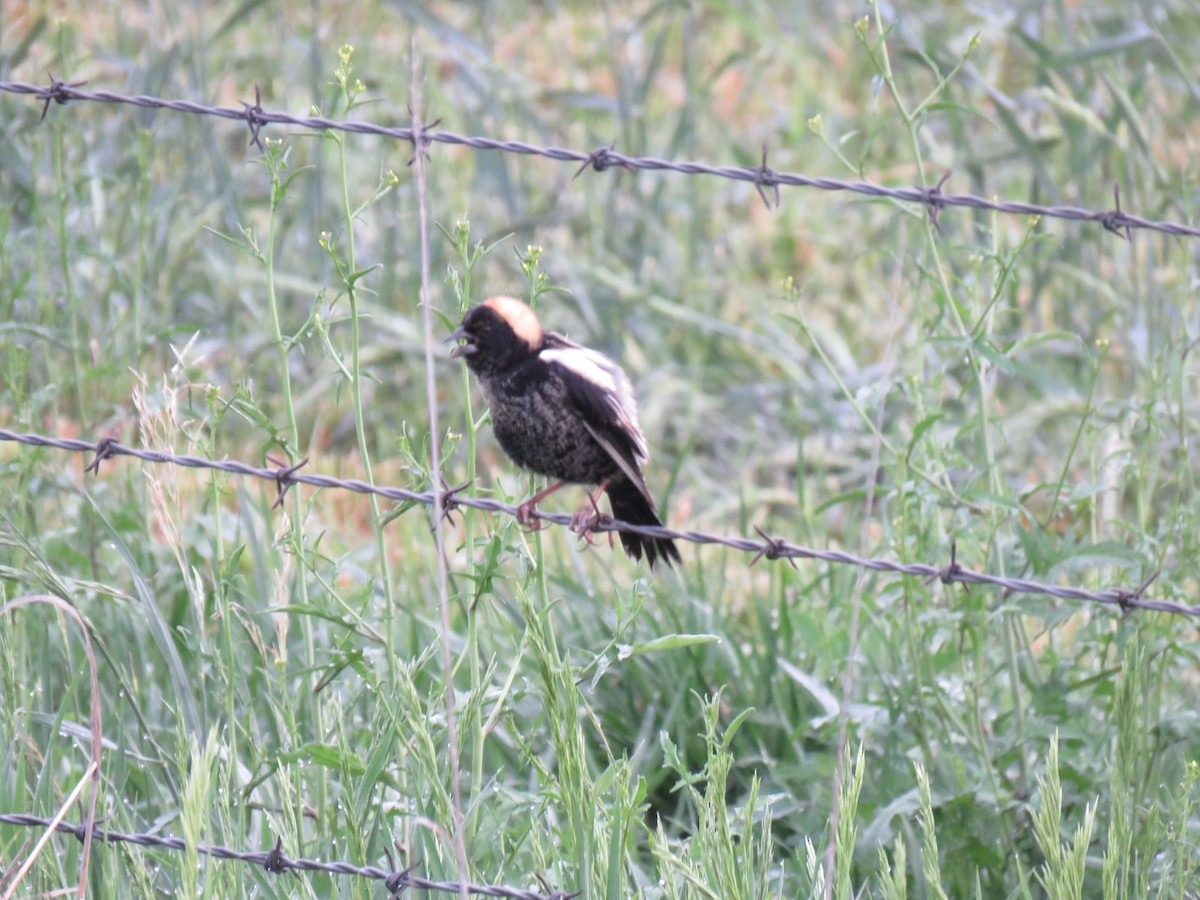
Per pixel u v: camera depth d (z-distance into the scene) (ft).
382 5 80.64
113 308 47.78
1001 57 67.15
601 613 39.88
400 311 62.80
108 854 25.46
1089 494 30.81
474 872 25.68
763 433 62.39
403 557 47.67
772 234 74.95
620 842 24.26
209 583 38.93
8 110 50.88
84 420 39.40
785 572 40.24
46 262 45.83
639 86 63.41
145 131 44.78
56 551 36.14
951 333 35.99
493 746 34.81
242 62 72.64
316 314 27.84
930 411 34.35
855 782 22.88
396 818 30.12
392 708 26.08
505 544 27.09
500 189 59.82
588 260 66.03
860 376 59.21
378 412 60.70
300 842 25.41
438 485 23.16
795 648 38.65
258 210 67.00
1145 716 29.78
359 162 67.41
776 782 34.04
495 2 89.76
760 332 67.87
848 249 73.31
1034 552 30.96
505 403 30.55
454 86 76.64
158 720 34.14
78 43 70.54
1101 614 32.48
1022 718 32.58
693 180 66.33
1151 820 26.17
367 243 64.54
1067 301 55.01
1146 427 34.12
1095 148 50.55
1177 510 32.04
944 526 36.04
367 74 67.92
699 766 36.19
